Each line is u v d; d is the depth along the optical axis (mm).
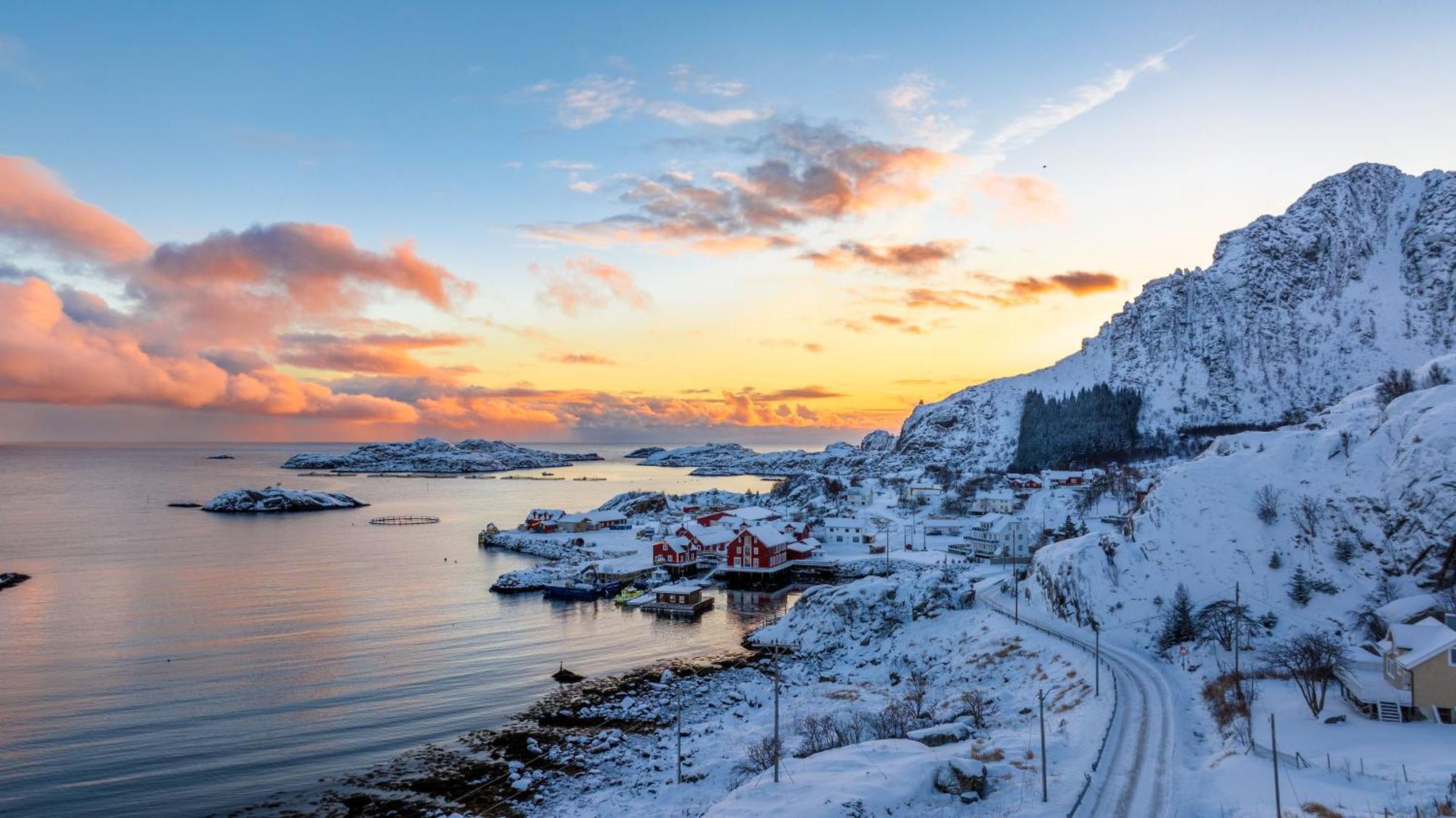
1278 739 48812
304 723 71625
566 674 85938
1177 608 80688
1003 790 45969
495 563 165375
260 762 63438
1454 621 58969
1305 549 85938
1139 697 62031
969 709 65812
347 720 72625
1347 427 99188
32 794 57562
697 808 51750
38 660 90250
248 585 137500
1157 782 45594
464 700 78250
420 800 57344
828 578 148875
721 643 102750
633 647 99875
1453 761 42219
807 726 65375
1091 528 149125
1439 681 50094
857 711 69062
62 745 66125
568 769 62688
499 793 58531
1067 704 63781
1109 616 84500
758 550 146375
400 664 90125
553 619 115000
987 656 82312
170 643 98062
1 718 72125
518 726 71812
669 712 76000
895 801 44375
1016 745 53531
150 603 122312
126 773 61156
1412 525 79812
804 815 42031
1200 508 95438
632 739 69062
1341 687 56625
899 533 180875
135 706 75438
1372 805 37750
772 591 139250
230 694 79125
